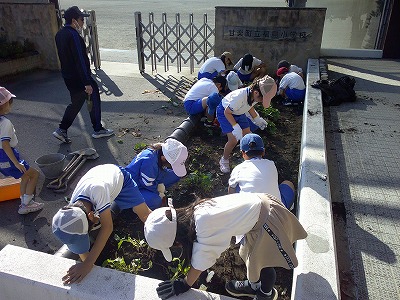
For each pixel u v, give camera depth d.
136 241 2.93
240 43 8.45
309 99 5.50
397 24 8.95
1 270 2.36
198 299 2.15
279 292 2.52
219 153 4.66
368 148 4.47
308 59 8.20
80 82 4.79
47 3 8.84
